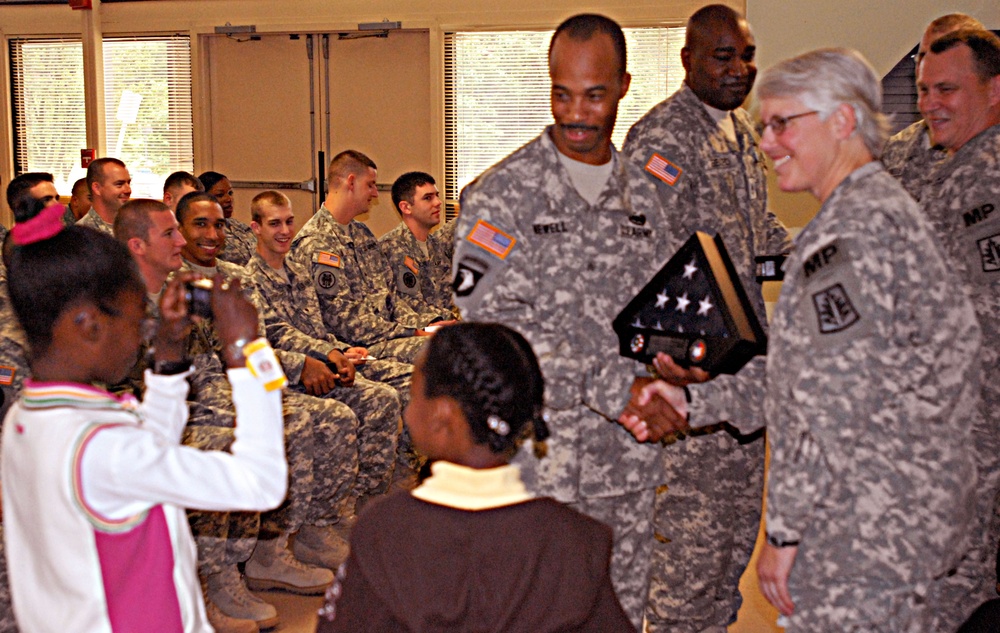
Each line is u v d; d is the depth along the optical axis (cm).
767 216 284
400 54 696
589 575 124
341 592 126
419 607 119
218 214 369
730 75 257
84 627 132
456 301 202
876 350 154
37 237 135
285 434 328
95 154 735
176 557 142
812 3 611
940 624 242
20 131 769
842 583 162
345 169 439
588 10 668
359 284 444
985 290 250
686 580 269
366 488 394
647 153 253
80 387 136
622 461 212
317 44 703
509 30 681
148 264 315
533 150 209
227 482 134
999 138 253
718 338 193
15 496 138
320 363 379
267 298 399
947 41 255
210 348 340
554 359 197
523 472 201
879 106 168
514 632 120
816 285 157
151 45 730
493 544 121
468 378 125
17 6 744
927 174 301
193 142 731
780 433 163
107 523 131
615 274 209
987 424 248
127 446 130
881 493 158
